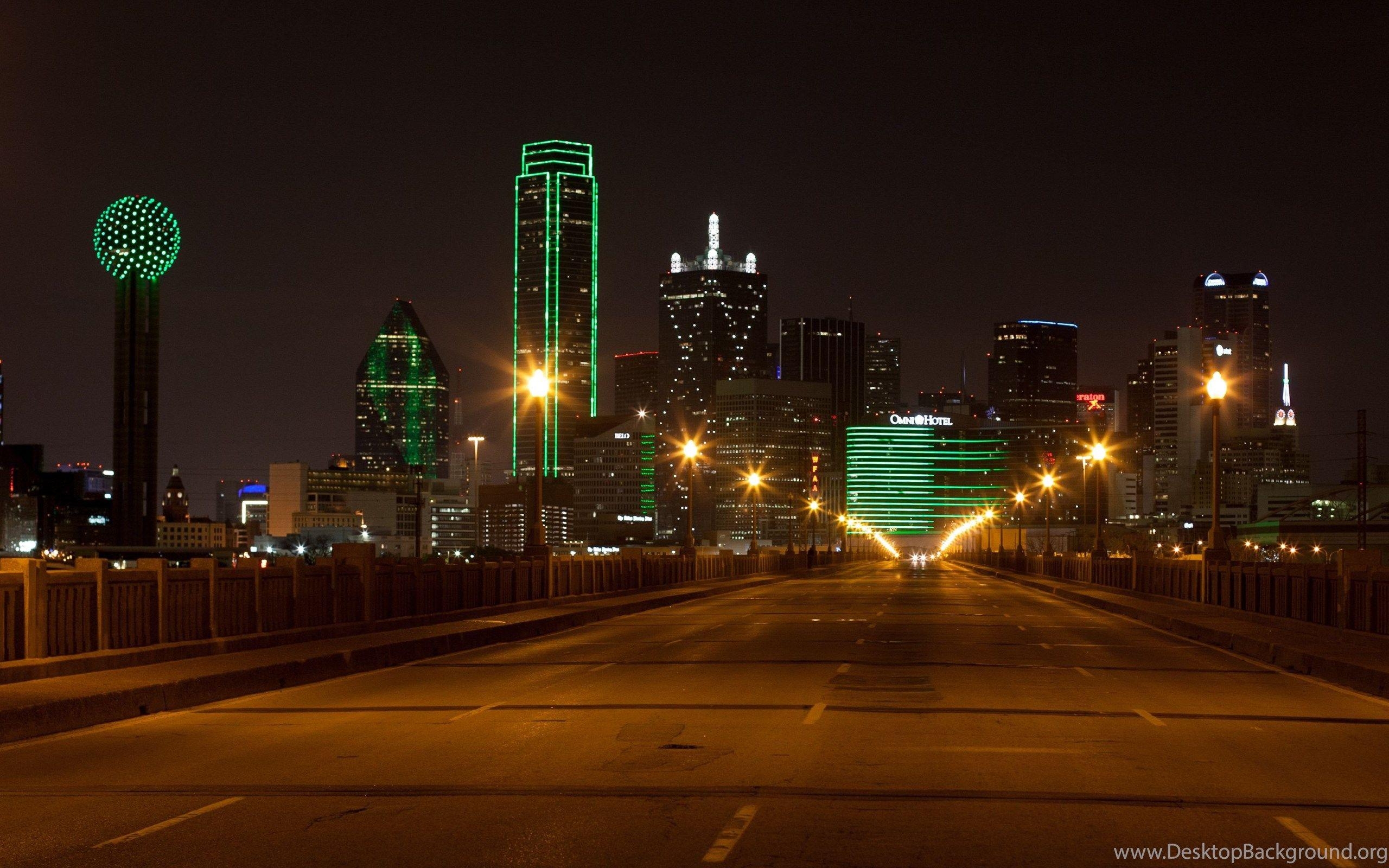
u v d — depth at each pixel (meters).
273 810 10.94
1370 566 27.61
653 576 60.72
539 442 44.19
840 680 21.00
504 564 39.31
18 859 9.38
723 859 9.16
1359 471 119.94
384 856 9.37
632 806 10.97
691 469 72.50
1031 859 9.16
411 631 29.33
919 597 58.75
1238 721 16.14
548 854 9.34
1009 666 23.50
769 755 13.53
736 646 28.70
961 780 12.09
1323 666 21.92
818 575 108.31
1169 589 46.59
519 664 24.50
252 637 24.14
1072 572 76.94
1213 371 41.69
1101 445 71.88
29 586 19.06
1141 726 15.66
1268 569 34.06
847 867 8.95
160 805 11.23
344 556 29.72
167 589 22.31
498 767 12.93
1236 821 10.36
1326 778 12.21
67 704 16.00
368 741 14.74
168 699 17.92
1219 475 41.72
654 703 18.11
